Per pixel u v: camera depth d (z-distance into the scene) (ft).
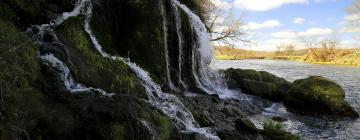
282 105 57.52
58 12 44.70
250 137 36.73
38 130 24.12
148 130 27.09
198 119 38.52
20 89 25.91
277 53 338.54
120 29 49.08
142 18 49.08
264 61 237.04
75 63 34.37
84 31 43.11
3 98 23.77
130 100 28.84
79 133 25.13
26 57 29.09
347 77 107.65
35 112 25.16
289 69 147.43
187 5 68.39
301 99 54.95
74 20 42.42
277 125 39.60
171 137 29.76
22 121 23.77
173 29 52.80
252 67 159.02
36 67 29.71
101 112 26.22
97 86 34.47
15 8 38.81
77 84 33.01
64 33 39.24
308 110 54.39
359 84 88.48
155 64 48.03
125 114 26.55
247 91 61.36
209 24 93.40
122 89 35.96
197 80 56.03
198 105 44.98
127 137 25.81
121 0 49.21
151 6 49.78
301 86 56.59
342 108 52.70
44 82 29.43
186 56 55.47
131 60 47.24
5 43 28.60
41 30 38.70
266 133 38.22
